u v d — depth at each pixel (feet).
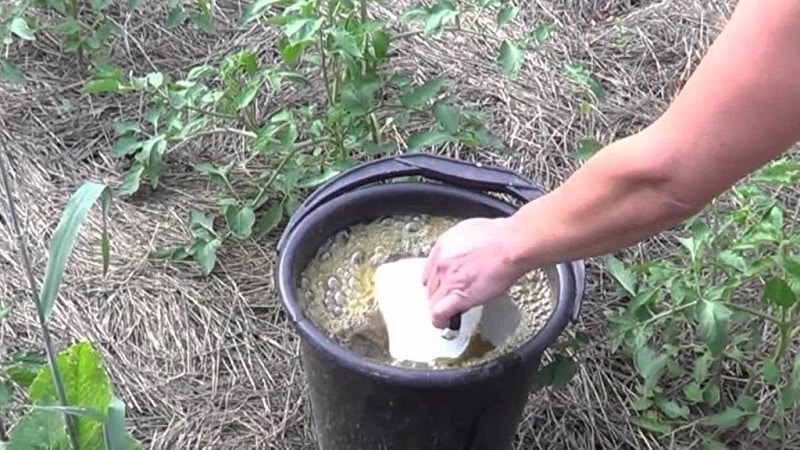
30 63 9.18
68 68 9.21
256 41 9.44
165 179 8.43
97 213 8.09
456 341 5.60
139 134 8.71
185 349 7.35
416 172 6.04
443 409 5.46
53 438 4.60
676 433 6.84
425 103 8.31
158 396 7.08
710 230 6.79
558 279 5.64
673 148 3.97
